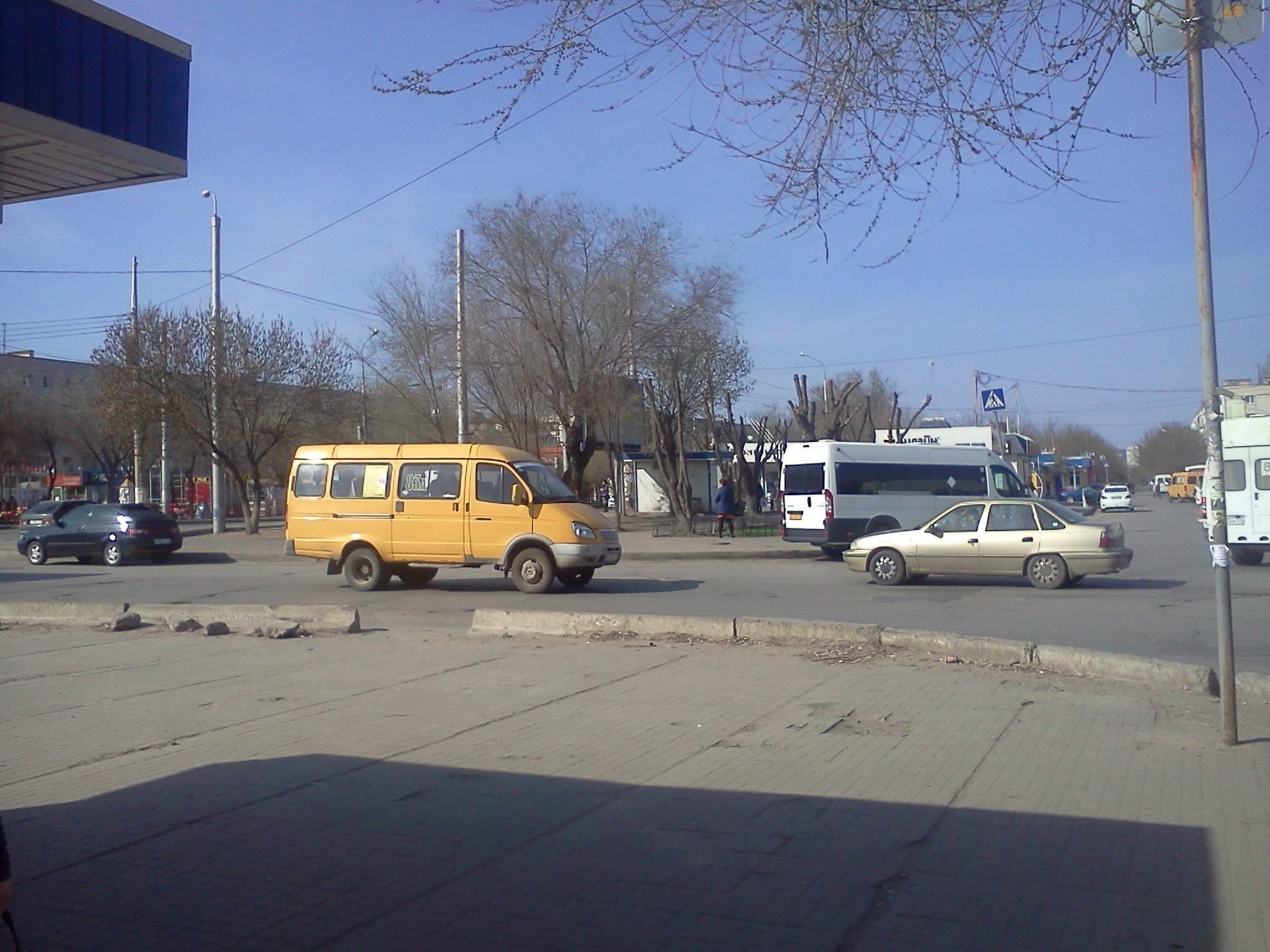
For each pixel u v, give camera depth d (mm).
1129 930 4176
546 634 12172
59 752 7273
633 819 5648
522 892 4699
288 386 34500
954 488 24656
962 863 4902
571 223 31969
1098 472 117312
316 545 18500
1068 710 7934
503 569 17625
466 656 10914
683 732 7543
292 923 4434
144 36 7391
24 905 4668
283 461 43000
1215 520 6910
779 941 4148
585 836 5406
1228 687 6867
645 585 18859
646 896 4621
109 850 5324
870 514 24000
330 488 18469
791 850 5129
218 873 5008
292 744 7422
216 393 33094
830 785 6156
